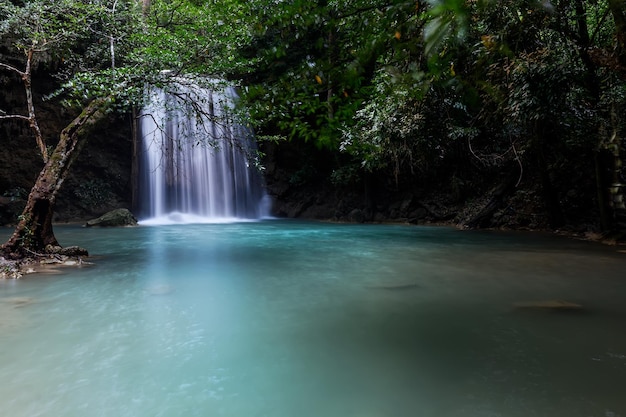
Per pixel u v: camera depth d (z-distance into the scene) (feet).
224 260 26.66
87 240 38.73
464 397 8.34
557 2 20.61
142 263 25.36
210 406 8.14
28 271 22.26
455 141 45.60
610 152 34.63
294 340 11.90
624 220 34.73
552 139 39.70
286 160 75.87
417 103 22.25
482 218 50.52
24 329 12.86
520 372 9.52
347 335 12.28
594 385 8.77
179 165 65.77
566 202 46.37
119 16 39.75
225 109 26.73
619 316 13.93
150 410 8.00
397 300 16.35
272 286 18.95
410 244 35.17
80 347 11.34
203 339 11.98
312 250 31.71
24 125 57.11
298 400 8.35
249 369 9.89
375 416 7.66
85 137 27.76
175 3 38.83
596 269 22.79
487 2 2.81
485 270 22.75
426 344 11.46
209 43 30.22
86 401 8.36
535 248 32.04
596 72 29.84
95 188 64.18
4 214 52.85
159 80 27.48
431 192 60.44
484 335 12.16
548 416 7.50
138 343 11.66
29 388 8.93
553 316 13.99
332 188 72.33
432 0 2.34
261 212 75.61
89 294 17.35
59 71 55.72
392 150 36.27
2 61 51.88
